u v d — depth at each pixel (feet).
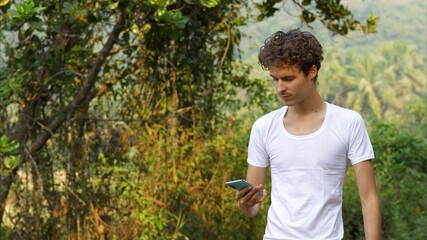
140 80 25.54
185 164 25.80
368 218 13.11
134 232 24.35
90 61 24.56
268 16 26.23
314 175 13.17
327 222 13.12
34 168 24.34
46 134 24.49
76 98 24.61
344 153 13.23
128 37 23.66
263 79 29.91
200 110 27.09
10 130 23.99
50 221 24.70
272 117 13.65
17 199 24.26
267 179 27.91
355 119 13.23
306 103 13.32
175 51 26.07
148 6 23.06
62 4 22.72
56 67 23.61
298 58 12.80
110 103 25.64
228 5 26.30
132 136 25.48
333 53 155.43
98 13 23.21
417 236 31.07
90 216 24.45
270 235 13.42
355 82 150.71
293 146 13.30
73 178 24.56
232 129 29.04
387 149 41.32
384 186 35.12
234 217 26.71
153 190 25.14
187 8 25.75
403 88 157.38
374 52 172.86
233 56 28.76
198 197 26.03
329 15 26.32
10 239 24.30
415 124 56.80
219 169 26.61
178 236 25.23
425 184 37.68
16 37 23.54
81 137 24.97
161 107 25.91
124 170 23.97
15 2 21.57
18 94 23.56
